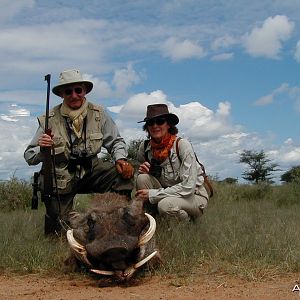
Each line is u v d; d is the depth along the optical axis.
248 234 3.23
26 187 5.82
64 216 3.33
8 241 3.14
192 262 2.66
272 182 7.61
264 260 2.64
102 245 2.16
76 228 2.38
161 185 3.41
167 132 3.28
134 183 3.72
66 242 3.17
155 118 3.21
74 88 3.33
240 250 2.78
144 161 3.47
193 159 3.26
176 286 2.29
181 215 3.27
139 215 2.35
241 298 2.05
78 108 3.38
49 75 3.26
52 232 3.36
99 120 3.46
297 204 5.95
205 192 3.48
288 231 3.28
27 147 3.46
